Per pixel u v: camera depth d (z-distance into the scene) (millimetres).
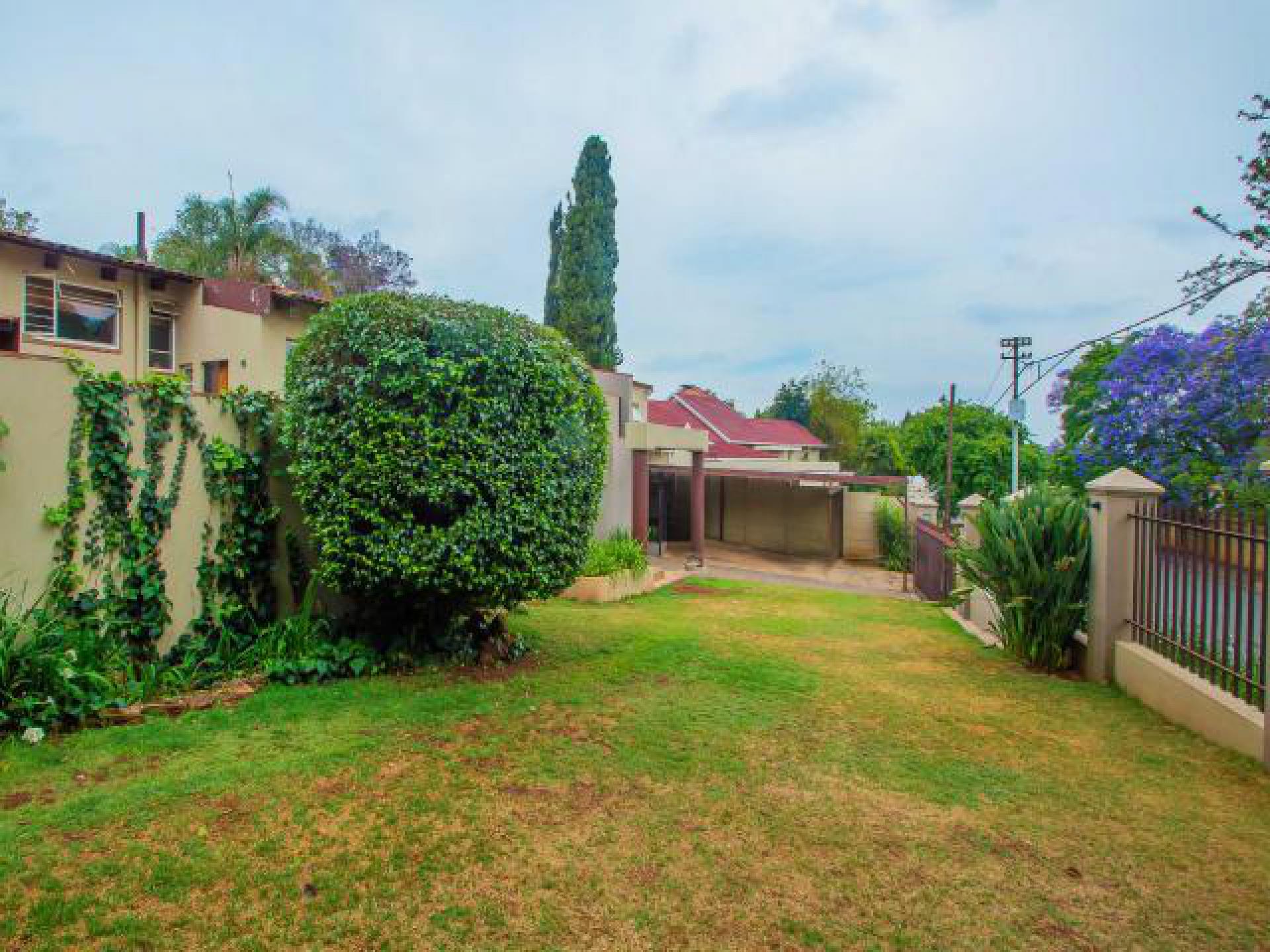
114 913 2717
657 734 4812
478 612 6867
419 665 6270
